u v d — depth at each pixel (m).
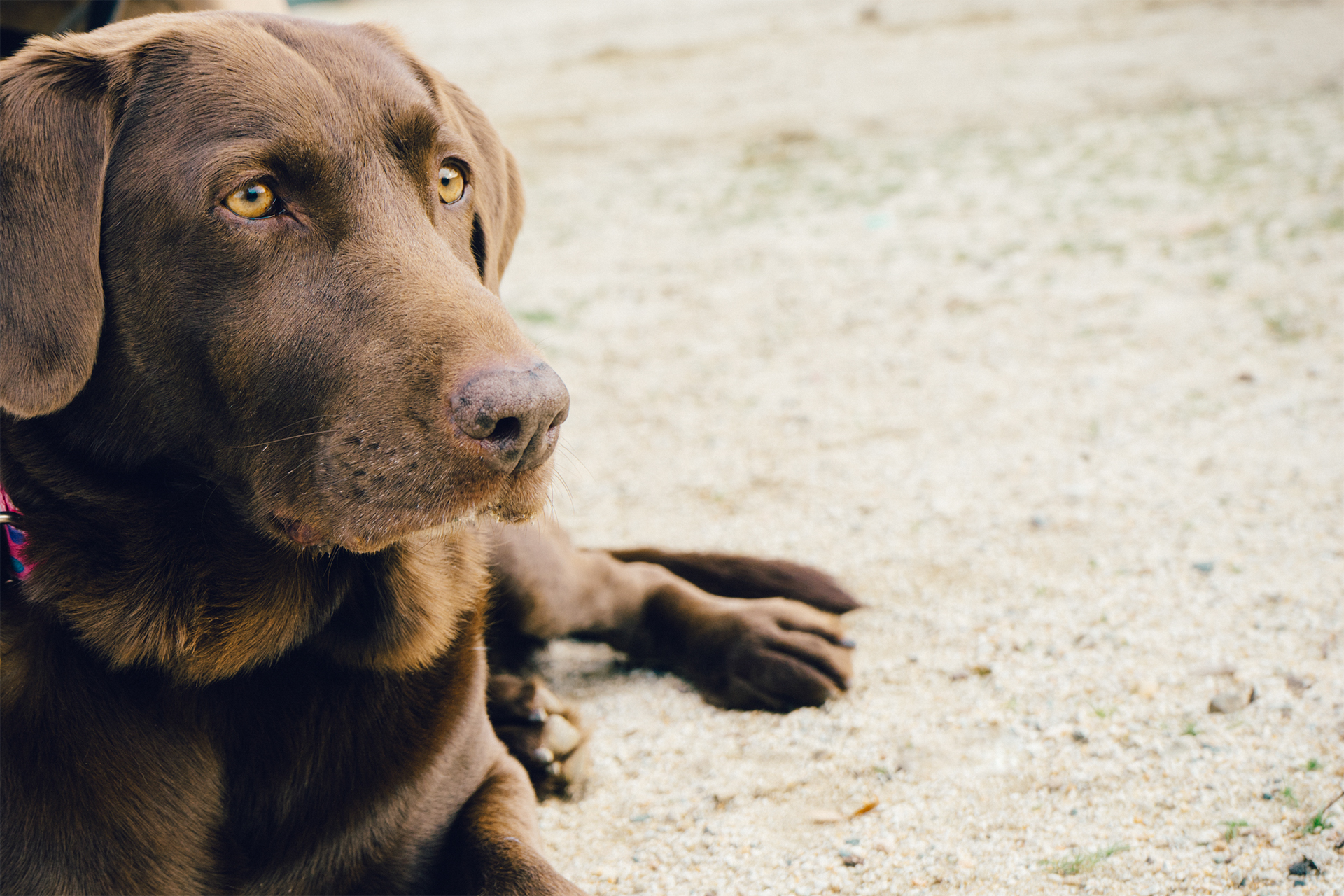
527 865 0.90
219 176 0.86
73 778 0.87
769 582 1.17
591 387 1.82
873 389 1.67
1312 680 1.03
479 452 0.85
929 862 0.94
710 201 2.88
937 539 1.25
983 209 2.49
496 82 4.89
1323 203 2.18
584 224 2.82
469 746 0.95
